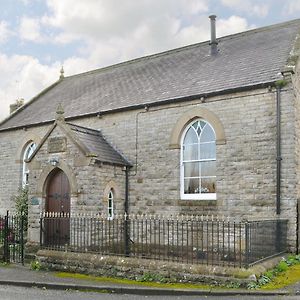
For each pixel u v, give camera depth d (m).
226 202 15.62
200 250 14.38
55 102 24.41
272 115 15.00
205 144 16.73
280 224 13.62
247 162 15.34
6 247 15.20
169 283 11.14
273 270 11.52
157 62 23.02
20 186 22.92
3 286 11.74
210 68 18.81
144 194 17.72
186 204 16.58
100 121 19.62
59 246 14.51
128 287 10.67
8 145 23.89
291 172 14.42
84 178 15.62
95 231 14.68
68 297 10.17
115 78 23.77
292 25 19.59
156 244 15.64
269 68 16.11
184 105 17.11
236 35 21.20
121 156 18.45
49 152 16.77
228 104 15.98
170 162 17.27
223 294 9.83
